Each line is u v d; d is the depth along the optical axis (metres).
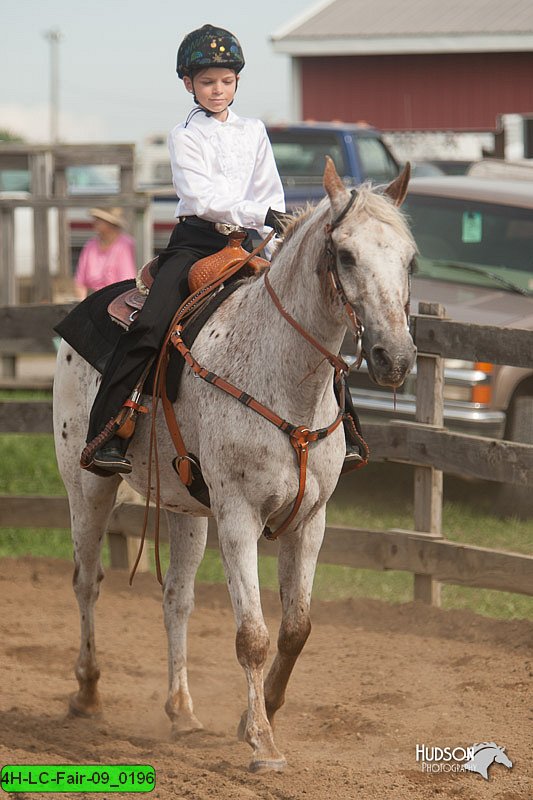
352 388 15.55
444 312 11.41
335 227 6.79
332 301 6.99
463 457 11.04
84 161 22.83
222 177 8.42
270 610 11.85
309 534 7.71
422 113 36.81
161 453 8.25
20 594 12.33
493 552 10.87
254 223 8.24
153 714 9.13
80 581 9.05
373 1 39.28
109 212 21.44
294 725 8.78
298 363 7.29
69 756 7.97
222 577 13.05
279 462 7.35
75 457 9.14
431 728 8.45
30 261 32.84
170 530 8.89
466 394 14.80
